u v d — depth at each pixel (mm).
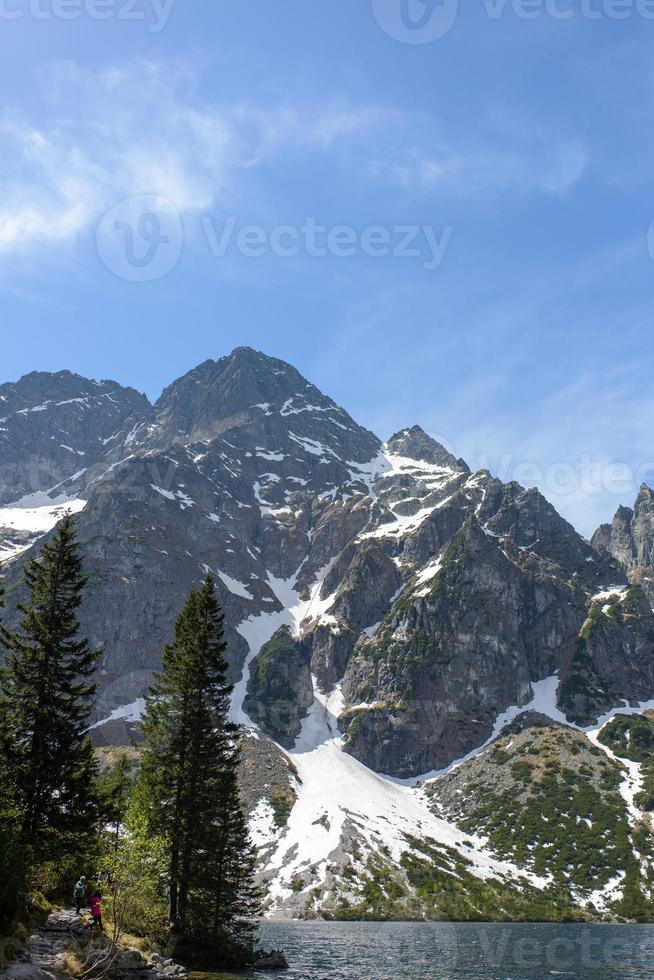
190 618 84438
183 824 76438
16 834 56594
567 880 194875
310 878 185000
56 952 51906
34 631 77000
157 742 79750
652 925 164625
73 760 74562
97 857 74250
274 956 84688
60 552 80188
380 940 121250
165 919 75000
